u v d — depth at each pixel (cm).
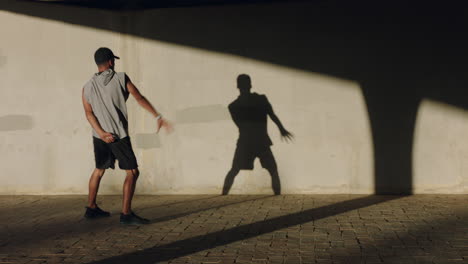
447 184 758
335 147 771
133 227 610
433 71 750
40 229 608
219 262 474
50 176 813
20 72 809
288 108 775
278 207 696
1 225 629
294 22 768
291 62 771
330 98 768
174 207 714
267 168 782
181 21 786
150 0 790
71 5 800
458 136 752
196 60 787
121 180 807
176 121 794
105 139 615
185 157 796
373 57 758
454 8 743
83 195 810
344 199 738
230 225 608
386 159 764
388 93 758
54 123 809
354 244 520
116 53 799
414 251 493
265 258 482
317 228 586
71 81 804
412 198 736
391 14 752
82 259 492
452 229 568
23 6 805
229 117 785
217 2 779
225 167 790
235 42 779
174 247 525
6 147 816
